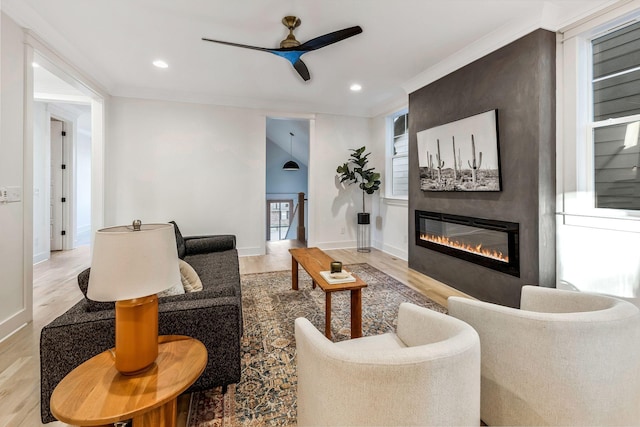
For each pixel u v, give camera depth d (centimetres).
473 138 302
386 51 313
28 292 255
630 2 209
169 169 458
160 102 450
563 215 252
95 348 137
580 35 241
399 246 502
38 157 469
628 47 223
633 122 220
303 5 236
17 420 148
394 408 87
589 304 143
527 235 257
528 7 237
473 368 98
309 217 554
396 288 344
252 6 237
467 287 325
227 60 337
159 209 455
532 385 122
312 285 355
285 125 775
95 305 150
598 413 117
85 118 677
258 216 509
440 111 350
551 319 118
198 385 152
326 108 536
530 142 252
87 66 344
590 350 115
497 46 277
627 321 118
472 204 314
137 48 309
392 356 89
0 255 227
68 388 103
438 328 124
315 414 102
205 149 475
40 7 239
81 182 862
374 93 458
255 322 257
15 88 240
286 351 211
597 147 240
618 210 229
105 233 104
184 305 152
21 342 224
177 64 348
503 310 132
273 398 164
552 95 250
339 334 238
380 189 556
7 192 232
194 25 265
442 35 280
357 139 568
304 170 1089
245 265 449
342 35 237
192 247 363
